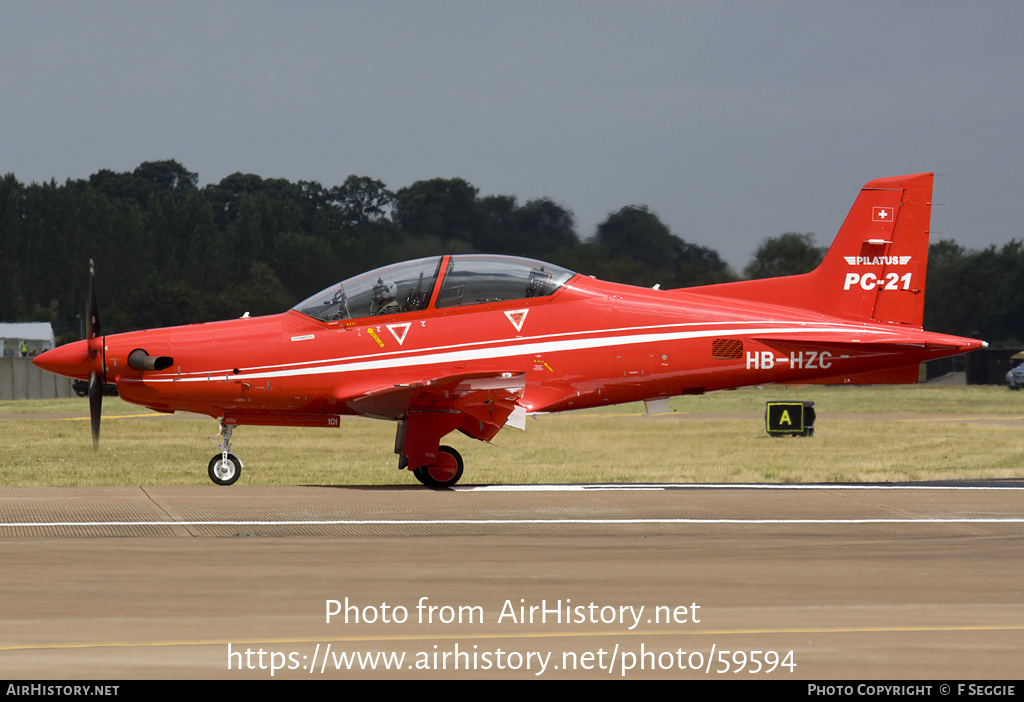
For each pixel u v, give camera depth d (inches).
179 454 2623.0
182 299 6737.2
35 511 1325.0
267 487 1640.0
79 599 851.4
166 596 864.9
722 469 2256.4
